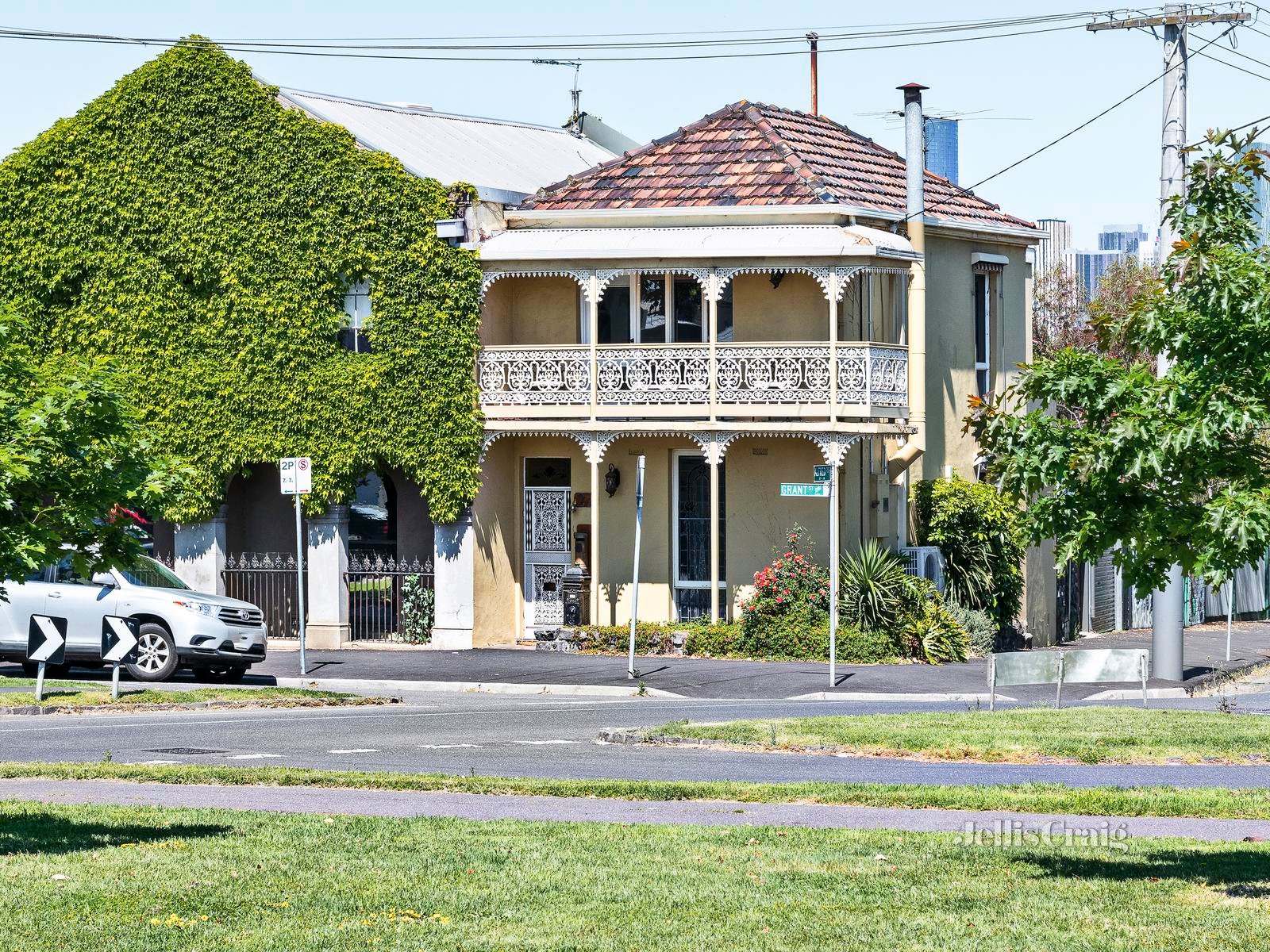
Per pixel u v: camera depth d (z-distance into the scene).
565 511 33.25
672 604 32.53
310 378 32.19
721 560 32.41
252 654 26.86
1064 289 66.38
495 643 32.66
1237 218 12.66
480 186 33.00
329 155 32.03
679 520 32.59
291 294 32.16
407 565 32.69
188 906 10.72
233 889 11.20
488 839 13.12
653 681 27.00
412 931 10.20
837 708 23.72
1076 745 18.56
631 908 10.81
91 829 13.44
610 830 13.63
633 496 32.72
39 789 16.02
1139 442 10.97
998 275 36.41
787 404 30.69
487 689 27.06
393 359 31.92
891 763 18.20
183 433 32.59
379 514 33.91
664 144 34.44
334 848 12.66
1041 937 9.98
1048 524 11.60
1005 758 18.45
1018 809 15.32
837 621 29.94
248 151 32.28
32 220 33.00
